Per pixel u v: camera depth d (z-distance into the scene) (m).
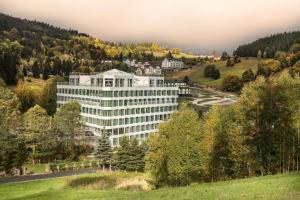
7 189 81.62
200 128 70.56
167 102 182.50
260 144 70.06
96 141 141.50
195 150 67.25
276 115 69.62
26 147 116.88
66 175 101.19
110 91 154.38
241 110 71.50
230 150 71.12
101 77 165.12
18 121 123.88
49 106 194.88
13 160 103.06
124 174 99.81
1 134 105.81
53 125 124.62
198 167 67.81
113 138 156.38
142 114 169.12
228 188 49.19
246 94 72.31
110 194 61.75
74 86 176.88
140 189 78.25
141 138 168.12
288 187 44.94
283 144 70.25
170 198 47.81
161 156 69.81
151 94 173.25
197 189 52.19
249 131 70.56
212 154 71.38
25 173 102.44
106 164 116.25
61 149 126.12
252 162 70.62
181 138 67.62
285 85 71.12
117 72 170.00
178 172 67.25
